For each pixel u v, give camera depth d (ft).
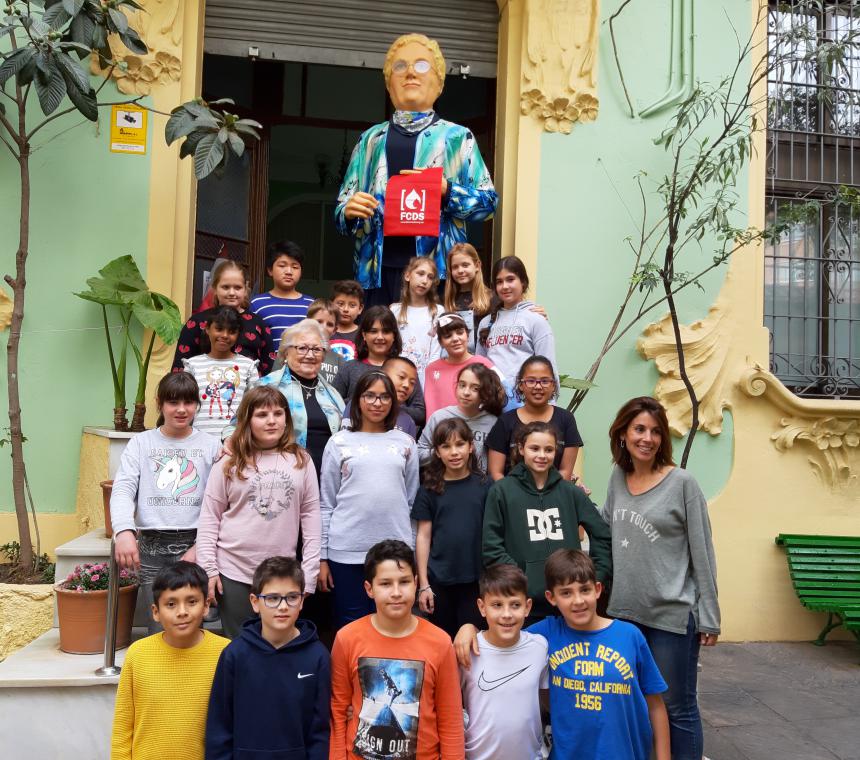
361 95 24.35
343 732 9.18
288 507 10.67
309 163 31.04
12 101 16.15
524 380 12.18
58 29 14.38
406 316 15.10
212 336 13.21
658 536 10.47
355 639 9.30
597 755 9.20
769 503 18.26
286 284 15.62
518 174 17.81
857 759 12.44
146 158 16.61
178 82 16.79
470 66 19.03
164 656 9.27
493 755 9.37
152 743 9.08
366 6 18.86
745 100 17.19
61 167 16.34
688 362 18.04
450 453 11.24
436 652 9.26
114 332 16.37
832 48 17.40
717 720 13.78
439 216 16.40
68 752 10.81
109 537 13.97
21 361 16.11
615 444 11.05
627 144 18.16
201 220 19.62
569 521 10.98
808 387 19.48
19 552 15.35
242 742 8.87
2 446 16.03
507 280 14.10
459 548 11.25
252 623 9.34
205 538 10.57
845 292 19.76
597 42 18.08
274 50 18.56
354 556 11.18
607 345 16.96
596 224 17.99
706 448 18.15
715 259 17.25
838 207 19.67
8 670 11.13
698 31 18.45
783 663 16.60
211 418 12.97
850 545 18.12
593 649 9.55
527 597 10.27
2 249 16.14
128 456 11.55
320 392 12.55
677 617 10.32
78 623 11.74
